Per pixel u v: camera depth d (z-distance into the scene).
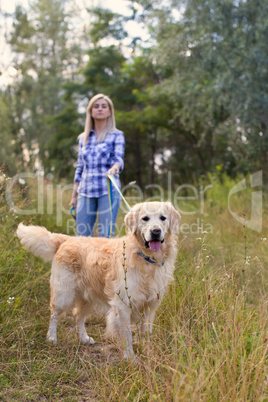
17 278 4.50
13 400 2.77
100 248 3.83
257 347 2.69
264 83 10.91
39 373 3.12
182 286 4.09
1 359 3.33
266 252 5.49
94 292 3.85
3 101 29.06
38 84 31.50
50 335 3.87
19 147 21.89
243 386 2.31
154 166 24.27
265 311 3.35
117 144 5.00
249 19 11.14
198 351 2.87
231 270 4.55
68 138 24.41
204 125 14.61
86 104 25.69
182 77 13.73
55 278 3.95
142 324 3.62
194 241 6.23
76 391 2.97
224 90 11.80
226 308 3.48
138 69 21.20
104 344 3.91
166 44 13.25
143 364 3.01
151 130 21.42
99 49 23.95
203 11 11.70
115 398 2.72
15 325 3.73
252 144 11.15
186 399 2.21
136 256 3.52
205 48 11.84
